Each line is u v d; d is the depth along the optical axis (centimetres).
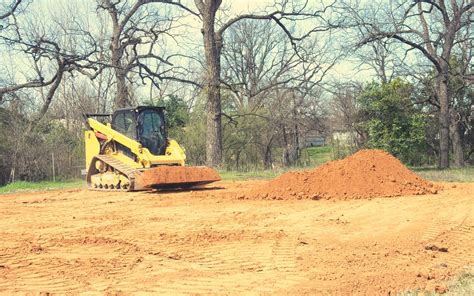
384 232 1145
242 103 4297
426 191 1816
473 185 2014
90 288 782
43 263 938
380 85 3378
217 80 3422
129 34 3997
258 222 1319
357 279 786
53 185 2962
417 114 3381
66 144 3862
